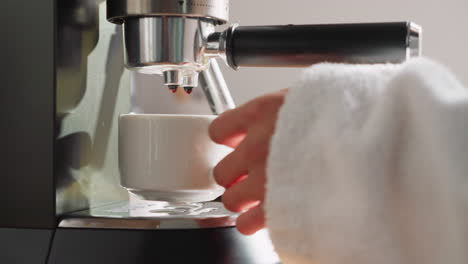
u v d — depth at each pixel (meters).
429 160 0.20
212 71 0.53
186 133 0.40
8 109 0.42
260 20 0.73
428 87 0.20
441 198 0.19
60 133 0.42
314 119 0.24
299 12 0.72
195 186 0.41
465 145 0.19
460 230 0.18
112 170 0.53
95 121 0.50
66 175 0.43
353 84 0.23
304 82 0.24
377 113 0.21
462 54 0.70
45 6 0.41
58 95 0.42
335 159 0.22
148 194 0.41
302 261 0.23
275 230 0.24
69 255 0.39
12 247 0.41
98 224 0.39
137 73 0.67
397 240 0.21
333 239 0.22
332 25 0.41
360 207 0.21
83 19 0.47
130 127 0.41
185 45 0.44
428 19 0.70
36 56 0.42
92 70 0.49
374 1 0.71
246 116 0.28
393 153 0.21
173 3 0.43
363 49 0.40
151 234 0.38
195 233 0.38
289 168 0.24
